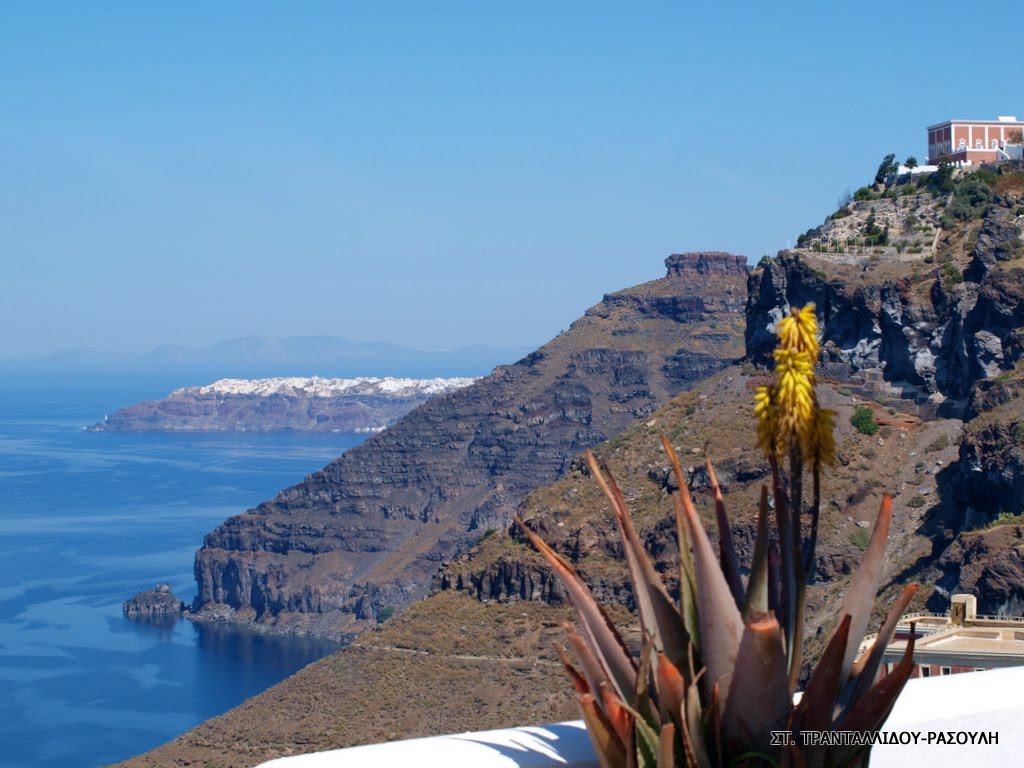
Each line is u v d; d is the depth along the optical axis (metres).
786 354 10.93
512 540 124.38
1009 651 36.03
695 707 10.65
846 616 10.62
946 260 133.50
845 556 105.12
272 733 108.56
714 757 10.73
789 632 11.12
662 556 109.62
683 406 136.25
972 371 123.06
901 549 104.88
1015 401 108.44
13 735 188.62
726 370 142.50
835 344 133.62
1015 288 121.44
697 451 122.50
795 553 11.00
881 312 130.38
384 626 120.06
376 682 110.94
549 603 115.00
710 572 10.76
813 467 11.03
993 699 12.77
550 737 11.88
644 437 132.25
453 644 113.00
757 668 10.42
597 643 11.29
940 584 89.81
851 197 156.62
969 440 104.31
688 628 11.26
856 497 113.50
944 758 12.55
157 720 199.62
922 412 124.94
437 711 105.75
